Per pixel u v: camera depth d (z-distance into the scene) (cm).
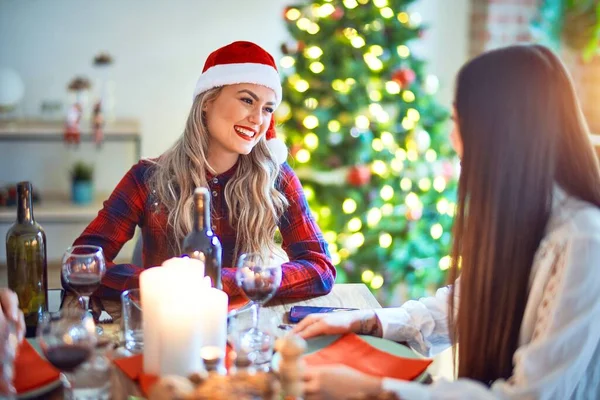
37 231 152
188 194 186
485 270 128
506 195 125
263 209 190
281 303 168
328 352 132
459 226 134
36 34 383
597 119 362
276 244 202
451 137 139
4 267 395
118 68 393
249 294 134
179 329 115
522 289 128
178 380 95
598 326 118
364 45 323
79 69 390
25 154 395
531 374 115
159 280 117
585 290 117
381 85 327
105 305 164
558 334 116
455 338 141
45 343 111
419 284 350
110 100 392
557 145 126
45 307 154
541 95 123
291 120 322
